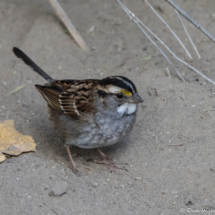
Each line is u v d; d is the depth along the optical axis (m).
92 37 12.93
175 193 7.84
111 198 7.81
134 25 13.19
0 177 8.04
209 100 9.72
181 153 8.68
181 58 11.52
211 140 8.83
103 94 7.95
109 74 11.38
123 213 7.47
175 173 8.25
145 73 10.95
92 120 8.00
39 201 7.57
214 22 12.62
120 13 13.82
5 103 10.60
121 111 7.98
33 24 13.38
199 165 8.32
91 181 8.27
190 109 9.59
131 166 8.65
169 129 9.30
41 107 10.59
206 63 11.15
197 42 12.01
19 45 12.58
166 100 9.91
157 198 7.79
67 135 8.41
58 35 12.81
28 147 8.90
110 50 12.35
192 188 7.89
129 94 7.85
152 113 9.75
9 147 8.81
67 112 8.23
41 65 11.84
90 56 12.20
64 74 11.55
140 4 14.02
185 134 9.09
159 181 8.15
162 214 7.45
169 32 12.62
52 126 9.64
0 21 13.58
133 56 11.95
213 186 7.84
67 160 8.98
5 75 11.58
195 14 13.08
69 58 12.12
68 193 7.83
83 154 9.23
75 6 14.31
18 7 14.25
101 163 8.81
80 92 8.24
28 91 11.06
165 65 11.27
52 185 7.95
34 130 9.80
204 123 9.22
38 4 14.38
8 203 7.45
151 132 9.34
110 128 8.05
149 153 8.87
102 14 13.84
